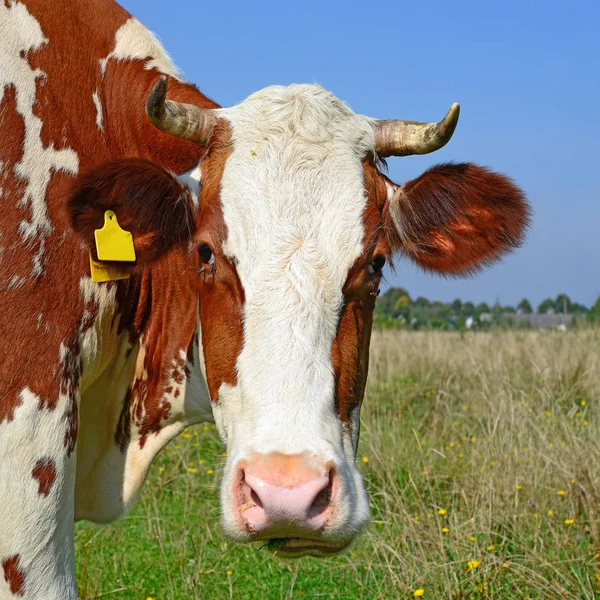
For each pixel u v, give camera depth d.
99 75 1.71
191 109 1.58
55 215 1.58
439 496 2.30
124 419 1.79
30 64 1.62
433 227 1.65
